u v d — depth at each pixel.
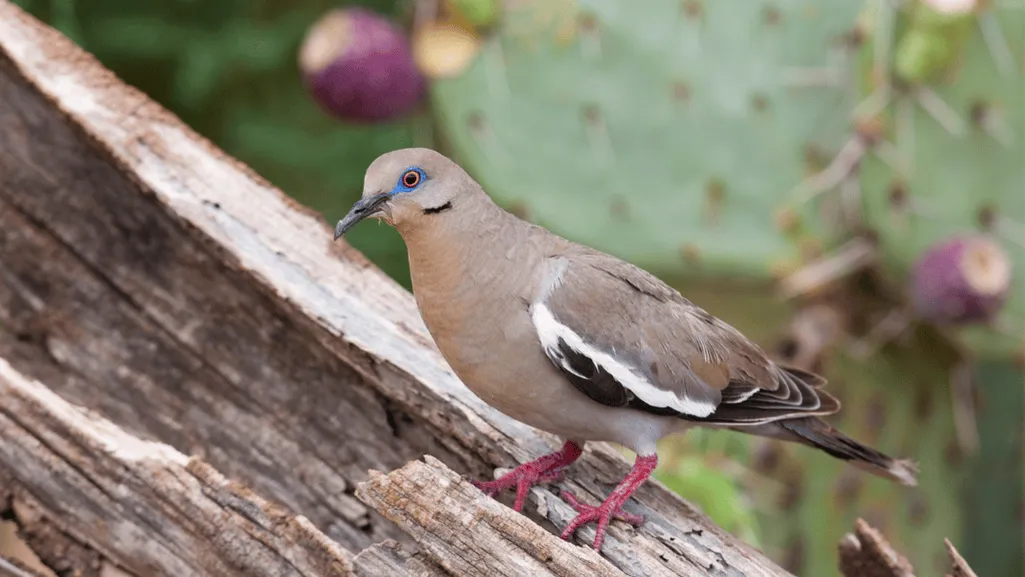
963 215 11.97
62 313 10.19
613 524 8.45
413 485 7.76
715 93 12.62
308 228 10.02
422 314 8.59
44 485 8.64
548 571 7.64
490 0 12.61
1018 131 11.88
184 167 9.91
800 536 12.27
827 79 12.52
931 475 12.70
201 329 10.02
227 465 9.80
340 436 9.66
